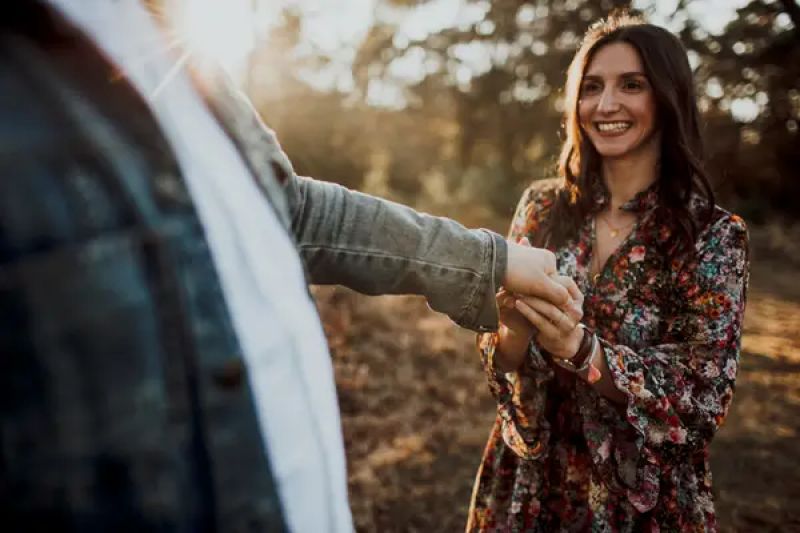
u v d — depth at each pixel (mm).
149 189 538
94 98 534
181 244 547
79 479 491
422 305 7035
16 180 474
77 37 541
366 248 1026
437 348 5590
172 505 528
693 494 1583
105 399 496
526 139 23297
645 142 1697
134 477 510
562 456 1657
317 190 1027
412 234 1050
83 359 488
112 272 500
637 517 1565
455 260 1071
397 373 4996
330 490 698
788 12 13703
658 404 1439
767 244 14219
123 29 597
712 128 16750
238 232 624
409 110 28844
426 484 3551
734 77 15195
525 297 1296
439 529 3172
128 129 545
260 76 20203
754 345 6734
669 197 1640
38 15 523
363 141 23828
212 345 558
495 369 1604
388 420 4242
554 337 1324
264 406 607
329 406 725
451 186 20281
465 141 25078
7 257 468
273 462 613
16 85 496
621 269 1664
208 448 552
